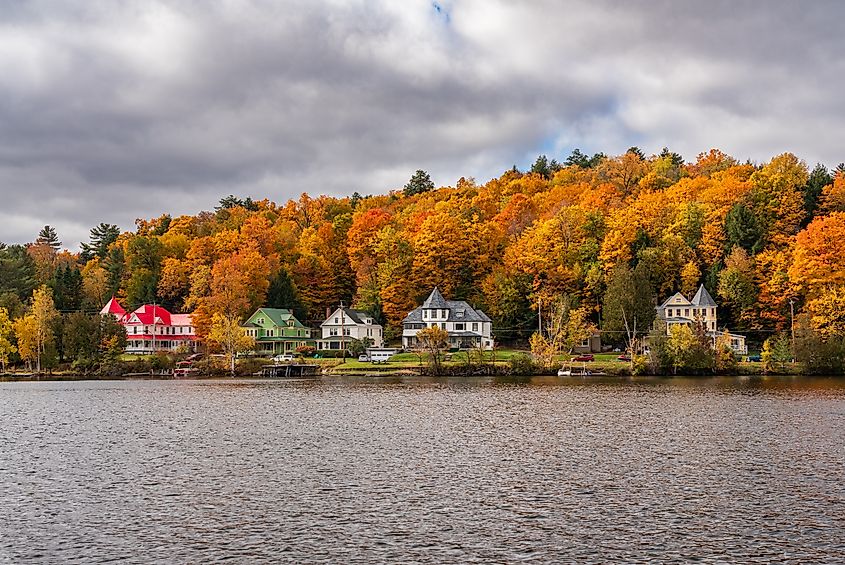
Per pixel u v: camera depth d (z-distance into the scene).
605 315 141.88
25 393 102.62
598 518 35.34
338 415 72.62
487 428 62.91
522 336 157.38
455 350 149.38
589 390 96.94
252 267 174.75
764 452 50.66
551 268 156.75
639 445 53.84
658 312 148.62
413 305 168.75
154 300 185.25
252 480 43.50
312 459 49.66
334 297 188.38
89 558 30.59
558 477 43.66
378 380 120.88
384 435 59.62
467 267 170.00
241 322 164.50
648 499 38.56
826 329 121.88
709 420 66.31
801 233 135.62
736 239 152.50
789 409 74.00
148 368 141.00
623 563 29.52
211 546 31.89
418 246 168.62
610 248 156.00
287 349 165.12
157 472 45.91
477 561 29.86
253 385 113.88
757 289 143.75
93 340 142.88
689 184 186.62
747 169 195.00
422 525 34.50
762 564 29.27
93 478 44.41
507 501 38.41
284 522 35.12
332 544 31.97
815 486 40.94
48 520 35.81
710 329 145.00
